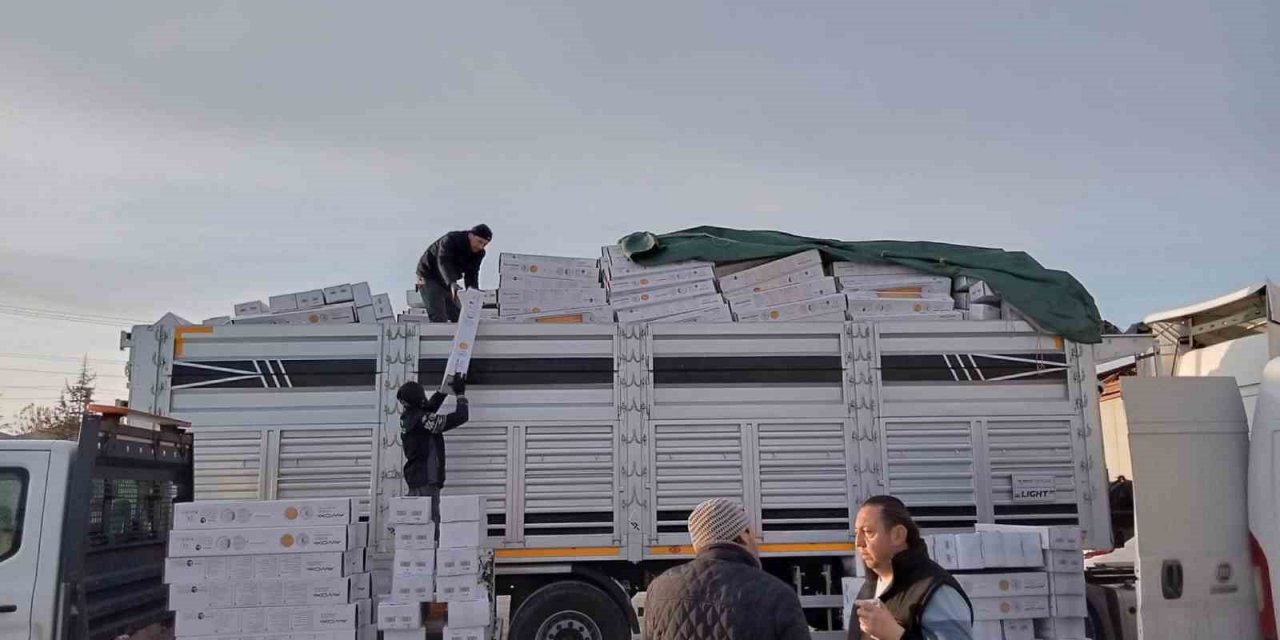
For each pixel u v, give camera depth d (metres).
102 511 5.89
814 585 8.10
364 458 7.75
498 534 7.71
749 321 8.26
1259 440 6.04
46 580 5.46
